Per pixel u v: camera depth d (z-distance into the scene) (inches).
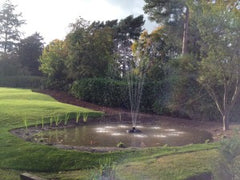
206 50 401.4
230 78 391.2
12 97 605.9
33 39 1341.0
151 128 413.4
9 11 1665.8
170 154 244.1
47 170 221.3
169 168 203.6
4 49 1676.9
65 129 378.3
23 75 1160.8
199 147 268.8
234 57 370.3
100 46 760.3
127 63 788.6
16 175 208.8
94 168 218.5
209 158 227.1
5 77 1074.7
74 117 444.1
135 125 436.5
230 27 360.8
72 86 756.0
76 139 322.7
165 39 853.2
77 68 751.1
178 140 331.6
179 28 816.3
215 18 366.3
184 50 726.5
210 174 194.1
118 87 641.6
